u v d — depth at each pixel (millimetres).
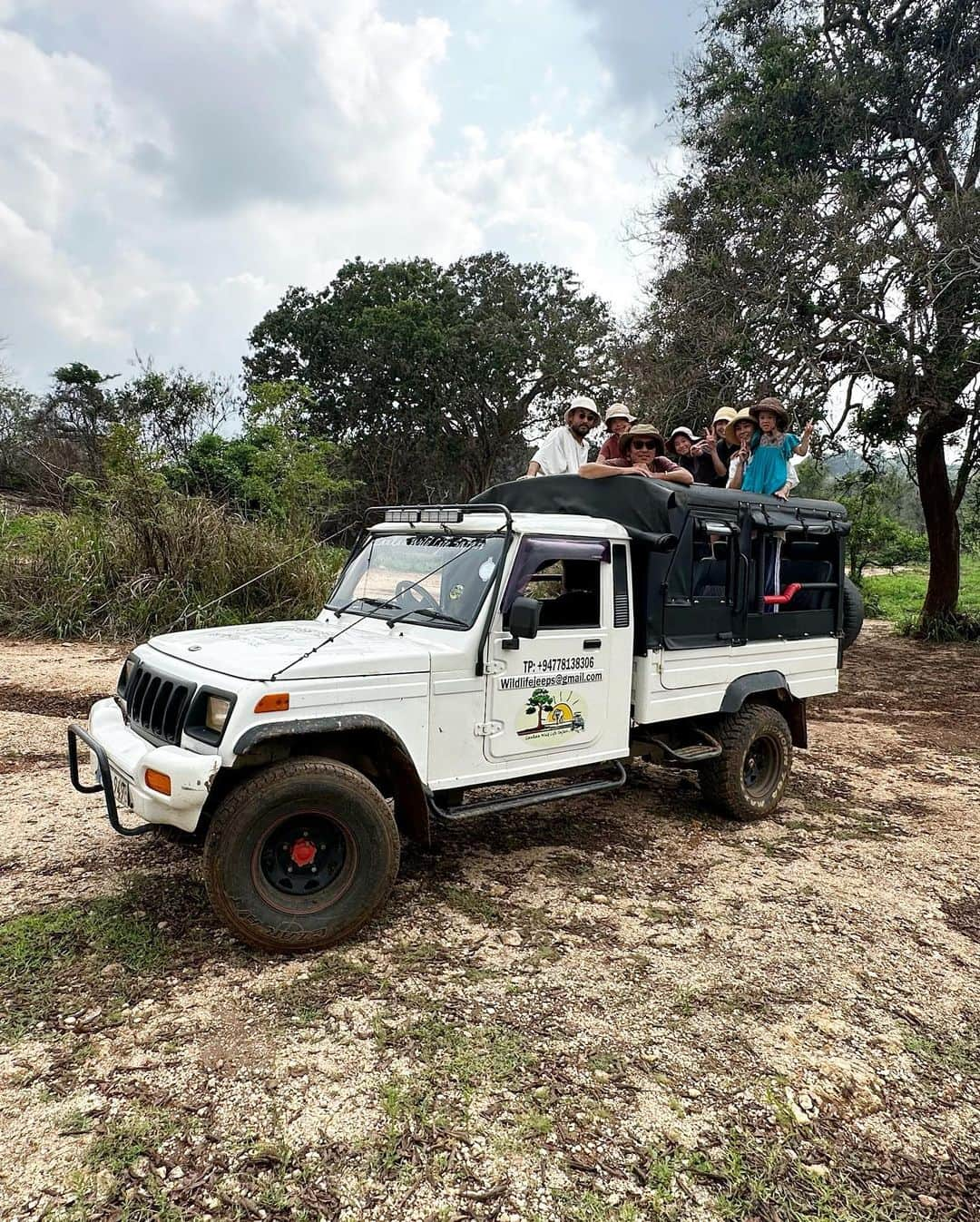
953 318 11539
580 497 5234
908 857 5137
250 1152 2434
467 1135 2553
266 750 3543
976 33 12938
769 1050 3080
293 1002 3191
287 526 12844
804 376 11969
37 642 10320
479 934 3822
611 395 31672
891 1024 3303
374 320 33000
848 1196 2428
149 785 3324
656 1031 3154
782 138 13234
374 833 3596
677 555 4930
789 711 6129
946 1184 2498
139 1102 2611
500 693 4184
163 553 11148
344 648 3902
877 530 23125
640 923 4035
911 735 8734
